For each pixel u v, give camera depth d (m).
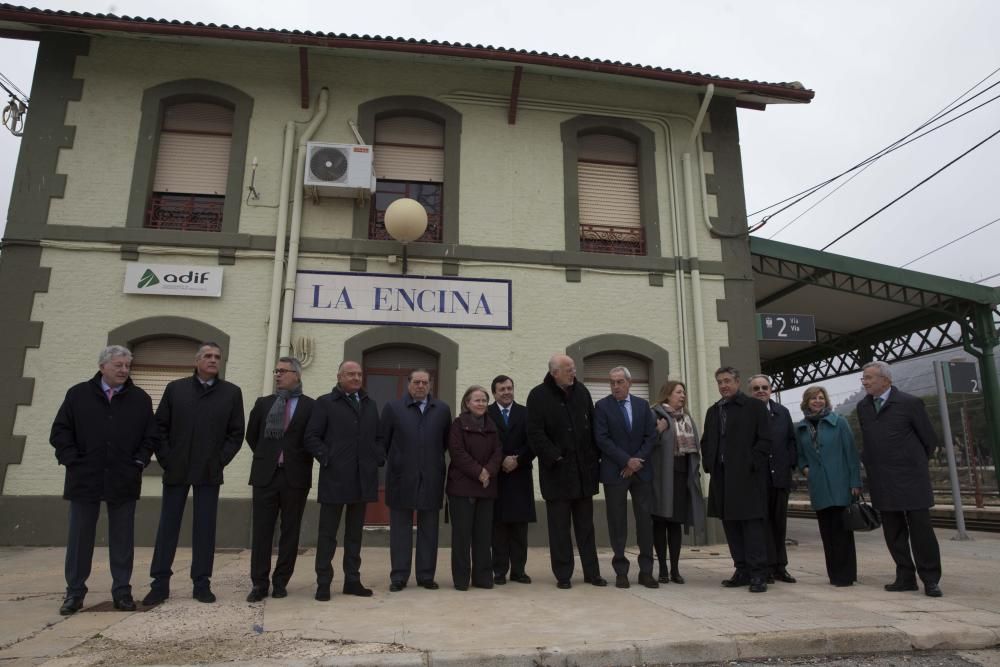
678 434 5.95
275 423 5.25
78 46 9.35
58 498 8.06
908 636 4.17
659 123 10.62
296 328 8.90
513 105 10.05
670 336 9.80
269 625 4.31
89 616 4.56
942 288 11.41
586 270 9.78
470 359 9.20
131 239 8.83
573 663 3.75
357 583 5.31
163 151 9.50
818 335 16.75
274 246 9.09
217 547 8.29
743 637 4.03
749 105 10.98
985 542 9.52
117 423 4.83
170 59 9.55
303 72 9.52
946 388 10.04
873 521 5.74
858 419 5.93
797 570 6.88
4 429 8.13
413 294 9.23
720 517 5.80
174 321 8.69
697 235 10.23
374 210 9.77
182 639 3.99
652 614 4.63
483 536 5.66
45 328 8.46
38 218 8.76
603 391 9.70
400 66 10.05
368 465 5.38
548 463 5.60
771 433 6.01
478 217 9.75
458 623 4.37
